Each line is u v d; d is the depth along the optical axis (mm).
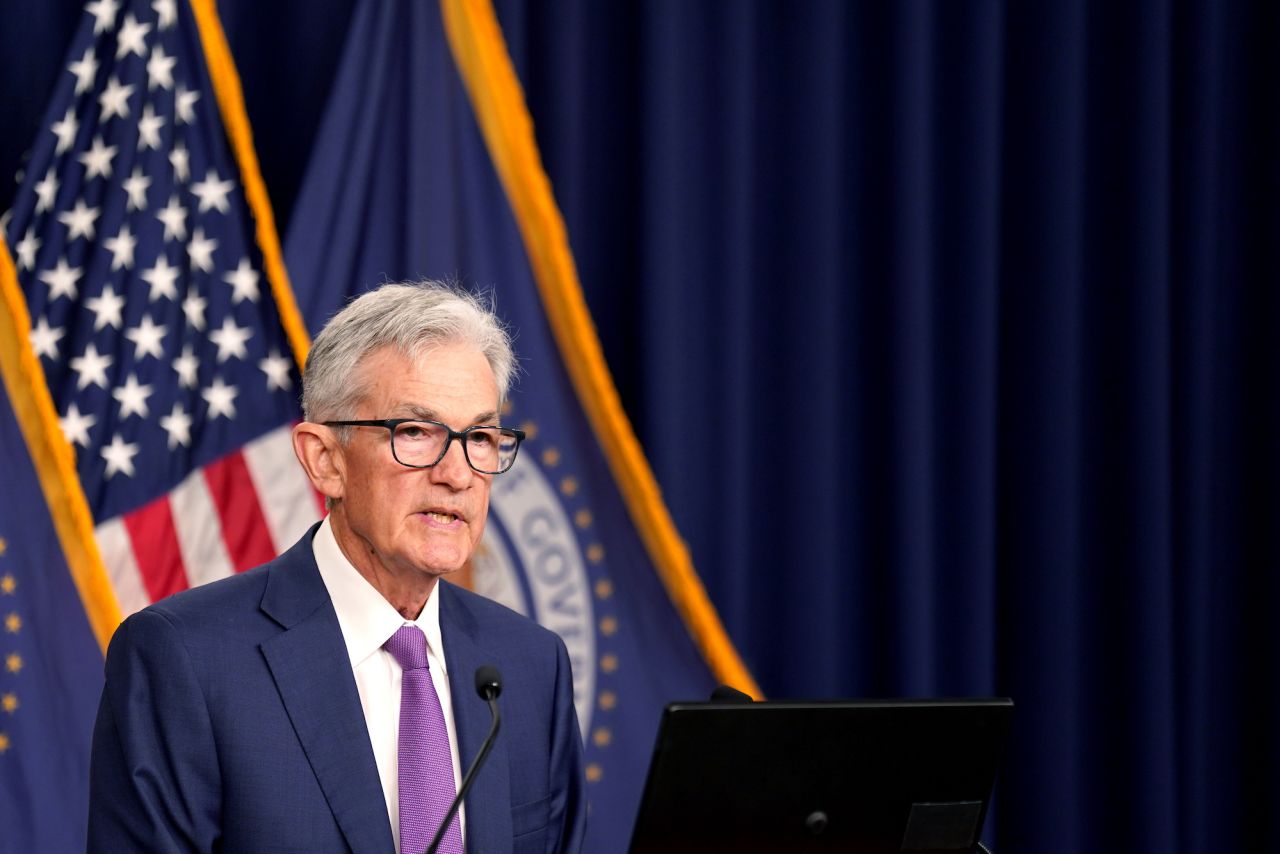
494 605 7484
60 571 11336
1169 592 14883
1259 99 15695
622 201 14484
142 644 6270
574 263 13875
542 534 12961
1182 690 15188
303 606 6602
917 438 14359
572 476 13125
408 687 6570
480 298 12484
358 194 12852
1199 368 15281
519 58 13719
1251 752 15500
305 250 12617
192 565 11836
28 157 12125
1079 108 15078
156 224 12117
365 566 6645
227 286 12273
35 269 11930
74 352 11875
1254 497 15602
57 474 11391
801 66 14625
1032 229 15164
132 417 11859
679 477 13859
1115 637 15172
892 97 14680
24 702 11109
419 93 13062
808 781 5477
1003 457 15234
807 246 14500
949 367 14820
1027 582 14984
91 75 12305
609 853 12742
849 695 14656
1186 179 15414
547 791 6949
